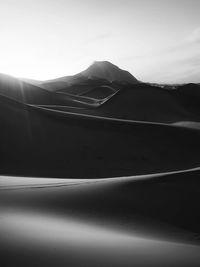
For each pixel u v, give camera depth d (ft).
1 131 162.61
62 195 59.36
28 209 46.70
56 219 41.68
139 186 70.95
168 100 402.93
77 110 338.34
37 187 66.28
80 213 48.67
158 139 194.49
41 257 23.88
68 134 179.22
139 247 29.78
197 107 415.03
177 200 63.98
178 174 82.48
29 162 140.77
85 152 162.30
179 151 182.60
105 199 59.11
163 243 33.35
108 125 203.41
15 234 30.25
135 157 164.55
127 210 54.39
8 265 21.63
